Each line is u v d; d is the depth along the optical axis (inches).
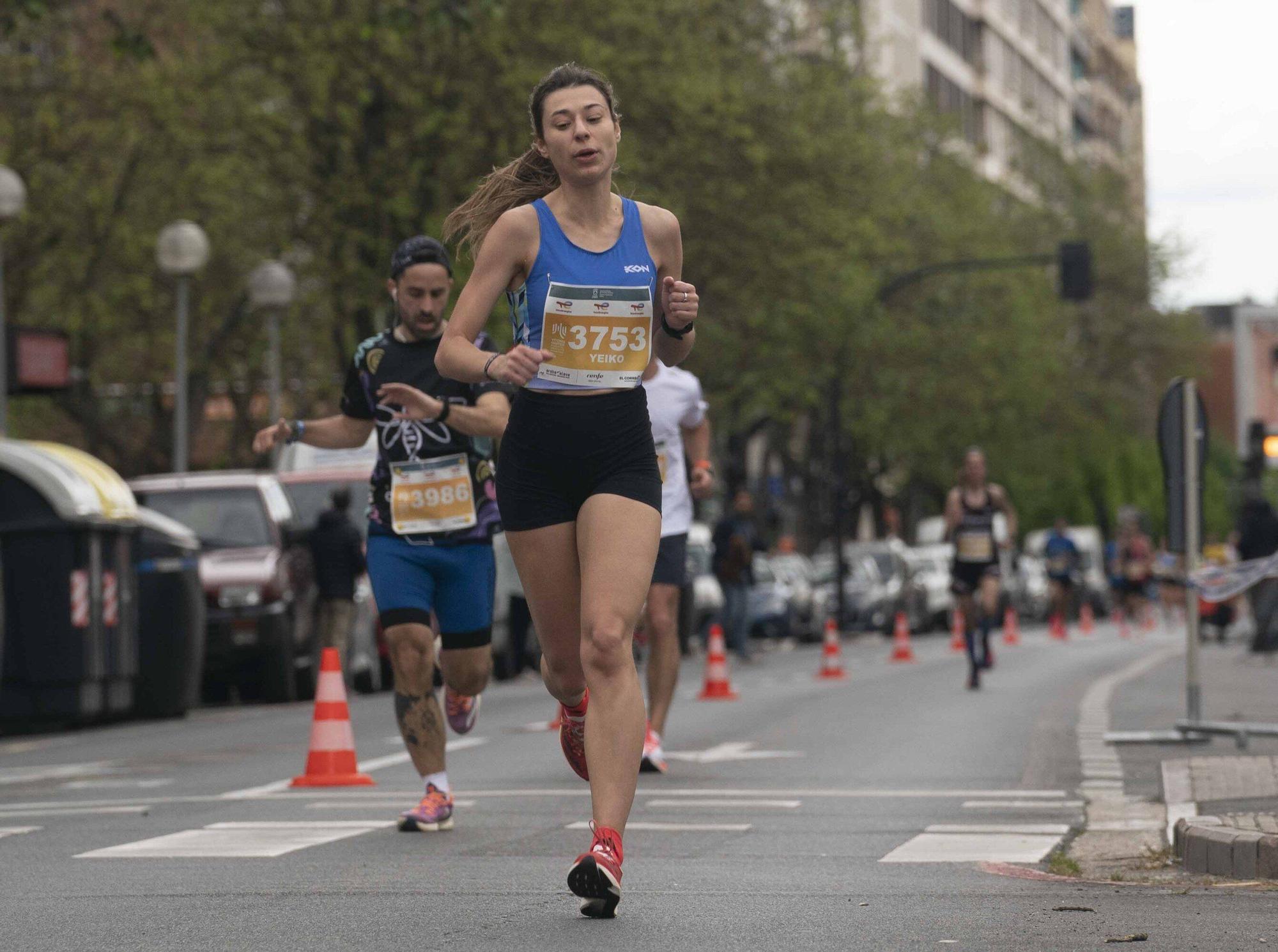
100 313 4202.8
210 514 2385.6
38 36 4010.8
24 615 1855.3
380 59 3410.4
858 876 748.0
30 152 4047.7
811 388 5039.4
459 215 676.7
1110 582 6210.6
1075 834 888.3
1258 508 2918.3
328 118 3511.3
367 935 606.5
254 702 2470.5
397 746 1507.1
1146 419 7800.2
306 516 2586.1
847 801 1042.7
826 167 4008.4
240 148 3683.6
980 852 824.9
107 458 4680.1
